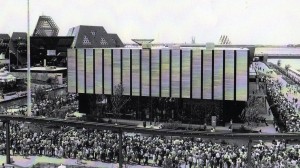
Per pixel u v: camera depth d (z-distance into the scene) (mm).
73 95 127062
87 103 103750
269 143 70938
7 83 146750
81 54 103438
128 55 99625
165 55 96562
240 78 91375
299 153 59156
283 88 149500
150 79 98000
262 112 100938
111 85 101438
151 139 67688
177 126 88812
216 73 92875
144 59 98312
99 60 102062
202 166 56562
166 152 60031
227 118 93250
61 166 52156
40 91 125125
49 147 65125
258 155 57281
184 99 95875
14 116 62344
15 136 69812
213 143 67750
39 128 79875
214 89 93062
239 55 91125
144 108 98625
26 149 65688
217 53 92562
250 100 98562
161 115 97000
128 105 99812
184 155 58531
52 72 168000
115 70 100875
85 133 71188
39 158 63781
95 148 63000
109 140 65750
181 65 95375
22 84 156125
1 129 76500
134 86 99375
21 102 123375
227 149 60844
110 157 61844
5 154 66625
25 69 176500
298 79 181250
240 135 53781
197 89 94312
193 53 94312
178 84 95875
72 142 65125
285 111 95062
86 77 103312
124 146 62250
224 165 56031
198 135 55656
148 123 94938
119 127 57875
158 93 97438
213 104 93188
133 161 60906
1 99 127250
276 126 84875
